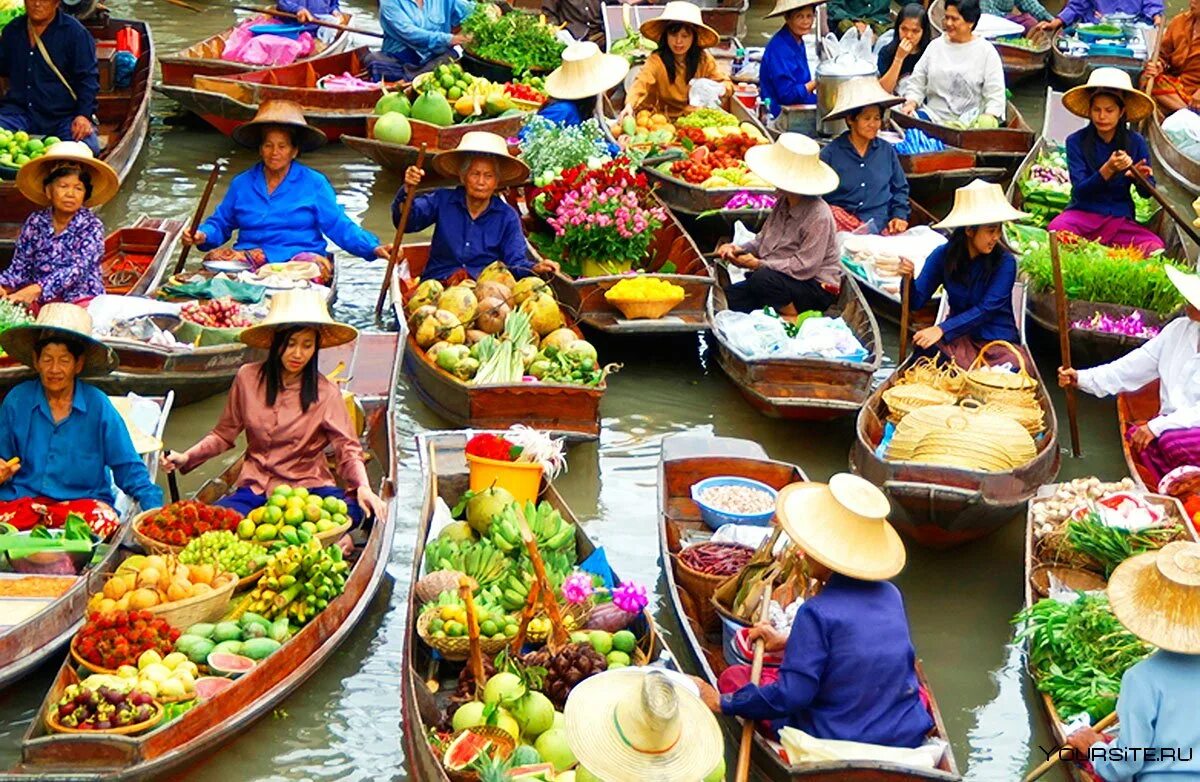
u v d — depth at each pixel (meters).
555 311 12.68
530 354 12.20
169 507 9.62
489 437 10.55
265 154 13.69
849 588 8.13
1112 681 8.81
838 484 8.30
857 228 15.09
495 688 8.16
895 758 7.91
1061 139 17.64
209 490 10.36
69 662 8.47
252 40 18.92
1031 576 9.83
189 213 16.14
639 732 7.10
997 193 12.31
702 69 18.27
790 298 13.49
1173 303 13.25
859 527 8.14
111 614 8.61
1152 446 11.33
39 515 9.69
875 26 21.84
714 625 9.70
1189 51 19.02
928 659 9.96
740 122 17.61
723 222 15.30
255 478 10.20
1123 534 10.04
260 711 8.59
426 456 10.66
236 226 13.96
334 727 9.05
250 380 10.20
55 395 9.82
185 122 18.77
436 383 12.08
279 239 13.86
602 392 11.84
